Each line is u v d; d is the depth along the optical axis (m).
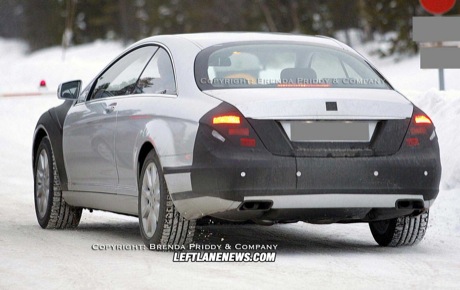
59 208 18.81
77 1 145.50
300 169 14.24
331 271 13.38
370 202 14.62
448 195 20.62
